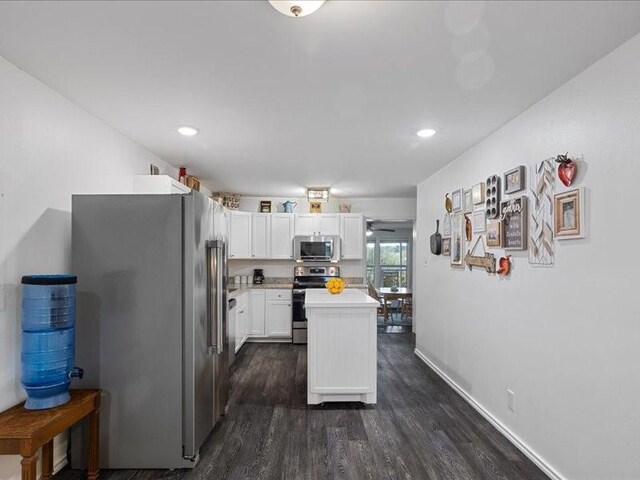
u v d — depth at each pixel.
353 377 3.35
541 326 2.38
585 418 2.00
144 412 2.38
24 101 2.07
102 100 2.43
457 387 3.70
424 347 4.82
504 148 2.87
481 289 3.20
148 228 2.40
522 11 1.52
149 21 1.60
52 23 1.61
